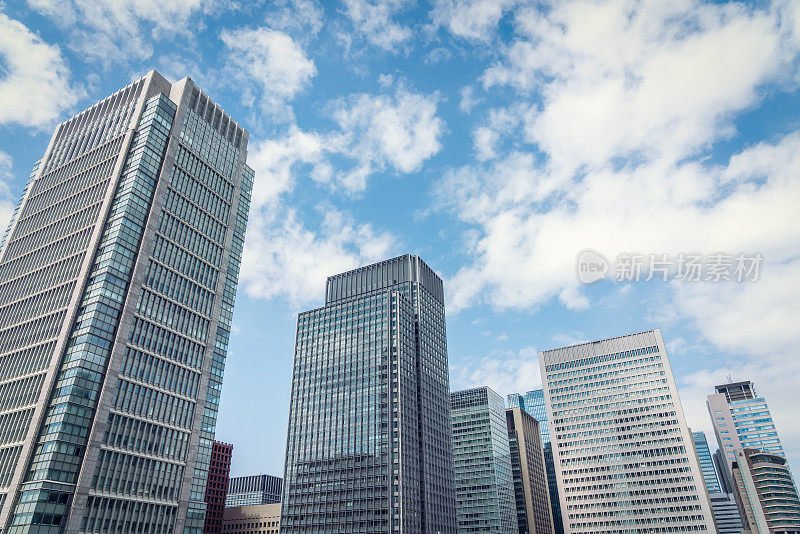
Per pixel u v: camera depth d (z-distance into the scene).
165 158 126.38
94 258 111.00
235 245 140.75
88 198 123.38
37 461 89.50
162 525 101.81
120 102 139.12
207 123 142.88
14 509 86.19
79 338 100.12
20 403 98.50
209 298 127.62
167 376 111.62
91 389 97.38
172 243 121.88
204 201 134.50
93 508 91.50
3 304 118.75
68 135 145.38
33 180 141.25
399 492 175.62
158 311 113.81
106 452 96.12
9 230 133.75
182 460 109.50
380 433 187.12
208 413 118.69
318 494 185.62
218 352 125.88
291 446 199.75
